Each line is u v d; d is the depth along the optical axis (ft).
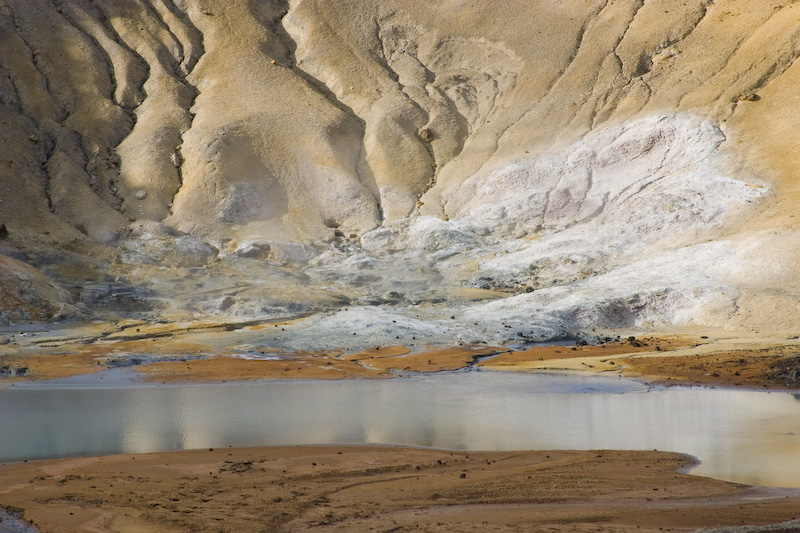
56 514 45.93
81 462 60.59
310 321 154.71
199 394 95.96
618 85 260.21
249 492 51.24
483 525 43.39
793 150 210.59
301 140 257.55
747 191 202.90
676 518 44.68
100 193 232.12
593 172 235.20
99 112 260.21
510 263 202.08
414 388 100.48
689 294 161.48
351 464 59.62
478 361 123.24
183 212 228.22
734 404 87.76
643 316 160.76
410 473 56.90
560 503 48.42
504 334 143.33
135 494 50.60
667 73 257.14
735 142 221.46
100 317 164.76
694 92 244.42
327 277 201.36
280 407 86.84
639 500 49.06
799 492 51.19
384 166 255.50
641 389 98.43
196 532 42.52
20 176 218.18
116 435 72.02
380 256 218.18
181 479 55.06
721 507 47.03
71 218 214.07
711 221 197.47
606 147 238.07
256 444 68.08
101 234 209.87
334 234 230.89
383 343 135.33
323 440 69.62
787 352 121.19
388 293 187.32
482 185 241.76
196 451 64.54
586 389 98.94
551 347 135.85
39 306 161.48
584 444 67.72
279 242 216.95
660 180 222.89
